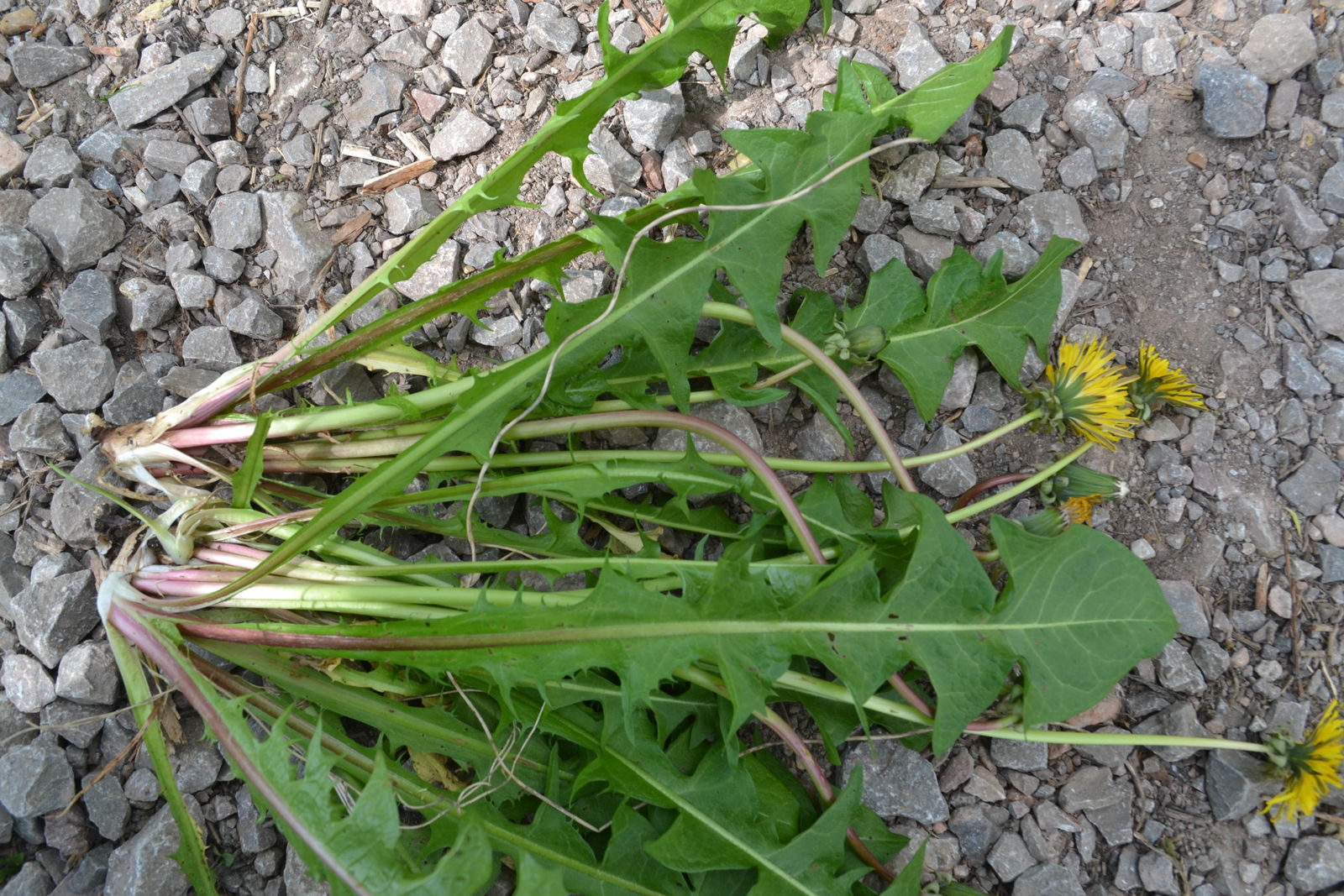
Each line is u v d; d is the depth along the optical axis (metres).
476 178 2.24
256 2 2.35
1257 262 2.04
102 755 1.96
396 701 1.83
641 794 1.65
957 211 2.07
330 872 1.36
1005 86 2.11
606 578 1.52
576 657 1.53
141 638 1.78
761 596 1.51
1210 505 1.99
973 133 2.12
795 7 1.90
